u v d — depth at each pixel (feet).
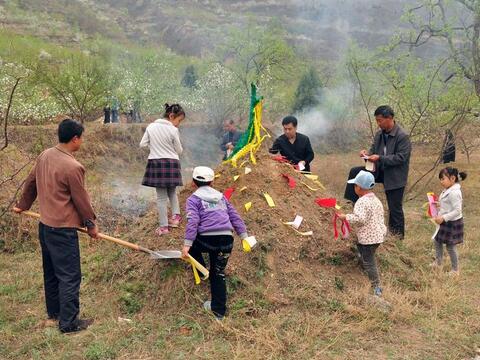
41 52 77.30
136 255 17.78
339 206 20.68
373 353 13.96
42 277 19.48
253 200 18.58
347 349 14.08
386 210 27.86
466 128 44.09
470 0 45.37
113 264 18.01
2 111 42.32
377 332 15.03
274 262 17.08
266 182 19.25
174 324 15.23
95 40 123.65
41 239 15.49
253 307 15.71
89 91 46.16
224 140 37.35
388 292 17.35
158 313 15.94
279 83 71.41
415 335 15.10
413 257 21.72
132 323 15.28
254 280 16.53
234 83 61.72
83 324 15.34
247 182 19.10
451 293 18.10
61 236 14.90
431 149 43.55
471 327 15.71
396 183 22.07
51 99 46.65
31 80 44.45
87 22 149.07
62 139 15.16
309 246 17.95
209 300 15.93
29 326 15.61
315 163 50.67
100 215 25.81
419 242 24.45
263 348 13.82
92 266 18.92
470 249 23.82
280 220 18.17
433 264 20.89
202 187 15.51
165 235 17.70
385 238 21.04
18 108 42.91
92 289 17.57
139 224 20.33
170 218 18.45
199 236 15.01
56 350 14.12
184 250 14.78
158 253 16.34
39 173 15.23
